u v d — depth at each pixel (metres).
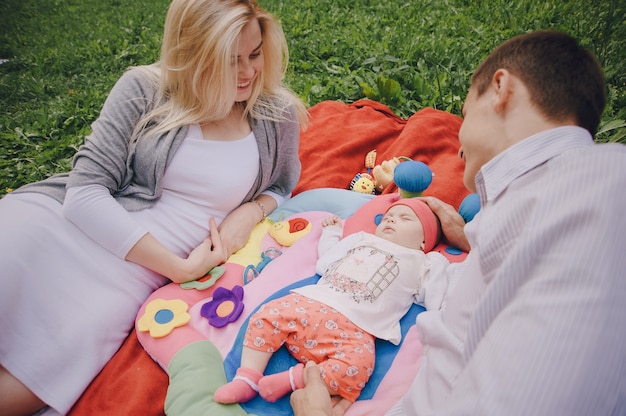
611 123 2.99
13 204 1.81
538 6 4.98
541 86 0.99
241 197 2.29
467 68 4.29
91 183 1.86
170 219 2.08
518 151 0.97
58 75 5.62
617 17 4.27
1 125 4.21
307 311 1.70
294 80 4.55
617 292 0.70
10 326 1.63
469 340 0.92
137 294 1.92
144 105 2.03
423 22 5.43
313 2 6.73
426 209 2.17
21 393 1.60
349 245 2.11
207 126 2.12
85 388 1.70
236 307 1.86
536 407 0.70
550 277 0.75
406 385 1.63
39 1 8.48
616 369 0.68
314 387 1.47
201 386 1.58
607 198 0.76
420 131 3.06
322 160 3.02
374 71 4.47
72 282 1.78
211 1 1.81
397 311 1.86
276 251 2.26
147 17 7.41
